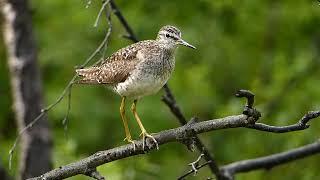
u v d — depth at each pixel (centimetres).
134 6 1755
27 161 1264
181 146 1678
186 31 1766
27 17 1269
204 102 1712
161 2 1792
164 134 867
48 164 1274
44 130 1273
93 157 870
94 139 1656
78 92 1678
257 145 1567
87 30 1738
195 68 1739
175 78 1731
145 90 1046
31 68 1270
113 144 1664
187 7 1789
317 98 1572
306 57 1666
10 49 1270
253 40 1836
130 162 1420
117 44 1678
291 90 1625
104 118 1670
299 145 1457
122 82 1047
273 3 1800
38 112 1268
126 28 1089
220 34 1806
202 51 1800
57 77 1725
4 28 1298
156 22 1750
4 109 1686
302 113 1539
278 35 1822
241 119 822
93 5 1689
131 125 1656
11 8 1256
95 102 1675
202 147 942
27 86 1266
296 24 1808
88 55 1692
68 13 1755
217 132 1673
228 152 1633
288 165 1464
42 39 1747
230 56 1825
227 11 1800
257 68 1805
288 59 1739
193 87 1720
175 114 1009
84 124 1655
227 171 1141
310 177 1445
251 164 1155
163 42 1056
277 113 1563
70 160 1391
